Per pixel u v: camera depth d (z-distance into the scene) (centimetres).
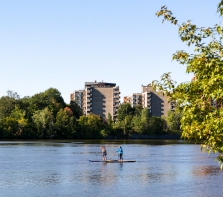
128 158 8150
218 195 3638
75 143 15512
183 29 1739
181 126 1694
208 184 4297
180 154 9575
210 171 5616
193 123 1620
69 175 5066
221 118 1515
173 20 1792
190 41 1759
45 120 19762
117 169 5825
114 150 10994
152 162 7125
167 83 1830
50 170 5666
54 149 11162
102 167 6116
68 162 7019
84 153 9556
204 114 1609
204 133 1569
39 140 18488
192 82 1691
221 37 1711
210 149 1661
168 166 6356
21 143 15050
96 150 10825
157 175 5094
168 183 4375
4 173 5291
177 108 1734
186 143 16825
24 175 5066
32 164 6638
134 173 5309
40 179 4666
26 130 19388
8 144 14088
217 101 1588
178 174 5225
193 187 4078
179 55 1747
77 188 3997
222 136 1545
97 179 4681
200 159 7925
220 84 1505
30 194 3650
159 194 3672
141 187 4072
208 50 1705
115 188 4009
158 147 13050
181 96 1700
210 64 1567
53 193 3703
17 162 7025
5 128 18688
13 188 3994
